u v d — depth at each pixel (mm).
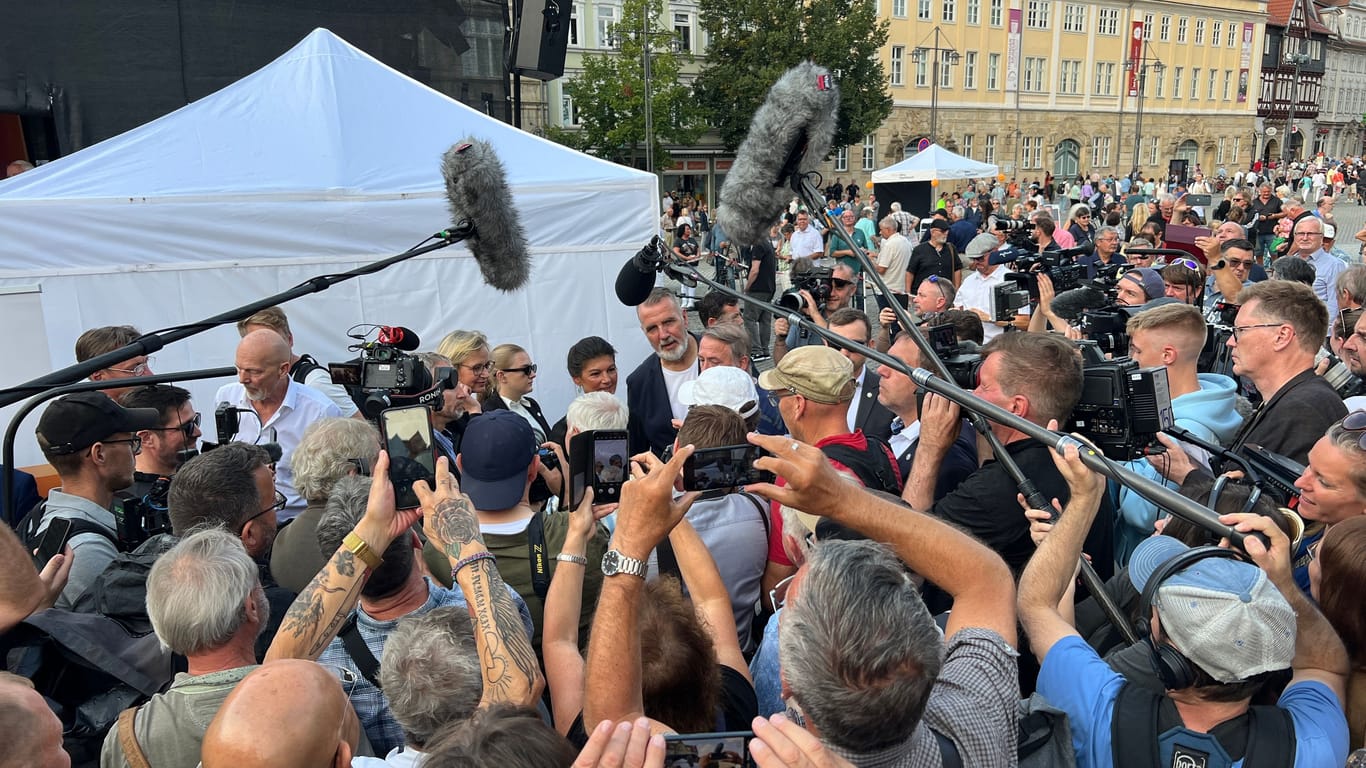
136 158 5258
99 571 2688
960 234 14328
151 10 8414
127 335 4059
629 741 1185
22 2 8055
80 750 2113
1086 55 45094
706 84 32562
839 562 1331
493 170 3436
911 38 39188
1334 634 1713
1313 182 34625
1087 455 1797
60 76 8273
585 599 2443
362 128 5746
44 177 4980
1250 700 1720
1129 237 13820
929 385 2129
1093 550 2506
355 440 2750
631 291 3553
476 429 2574
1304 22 59188
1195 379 3270
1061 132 45031
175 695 1896
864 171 39344
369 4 9352
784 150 2928
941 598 2447
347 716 1717
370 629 2158
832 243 14023
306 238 5395
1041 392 2395
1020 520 2373
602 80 27438
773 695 1978
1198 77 50250
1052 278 4762
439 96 6289
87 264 4898
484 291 5895
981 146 42312
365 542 1895
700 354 4258
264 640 2334
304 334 5457
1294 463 2566
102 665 2135
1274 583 1647
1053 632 1795
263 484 2787
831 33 31281
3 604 2080
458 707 1768
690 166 33812
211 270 5211
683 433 2559
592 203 6090
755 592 2496
